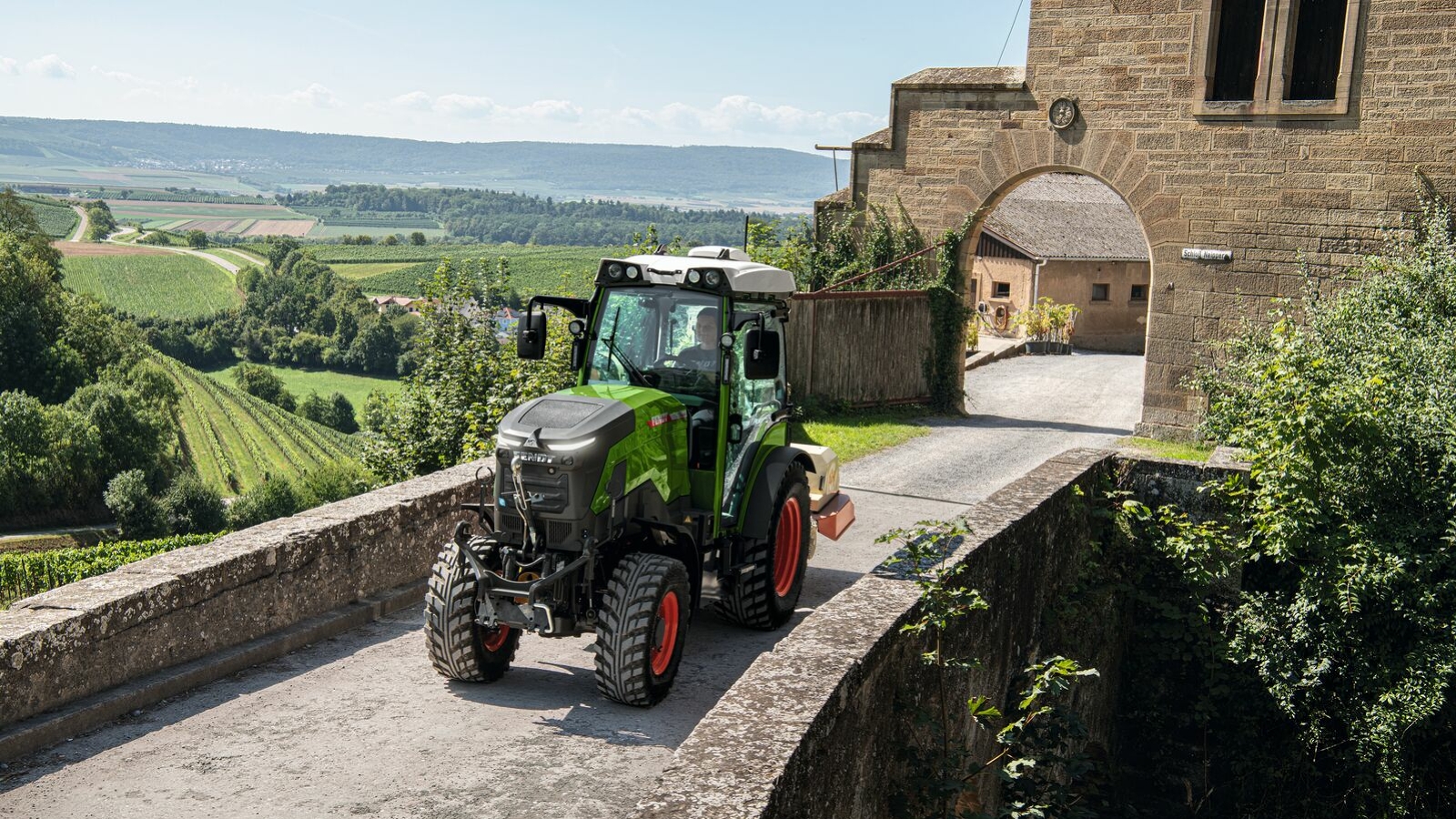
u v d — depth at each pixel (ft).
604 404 21.20
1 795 16.31
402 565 26.96
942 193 65.98
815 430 57.77
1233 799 29.12
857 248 69.46
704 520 23.04
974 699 18.57
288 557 23.36
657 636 20.63
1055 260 123.24
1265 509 27.91
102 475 182.39
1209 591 29.37
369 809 16.44
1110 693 29.99
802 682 15.20
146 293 462.19
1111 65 58.54
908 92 66.08
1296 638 27.22
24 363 200.85
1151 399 59.00
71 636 18.58
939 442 56.13
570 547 20.17
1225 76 56.39
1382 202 52.49
